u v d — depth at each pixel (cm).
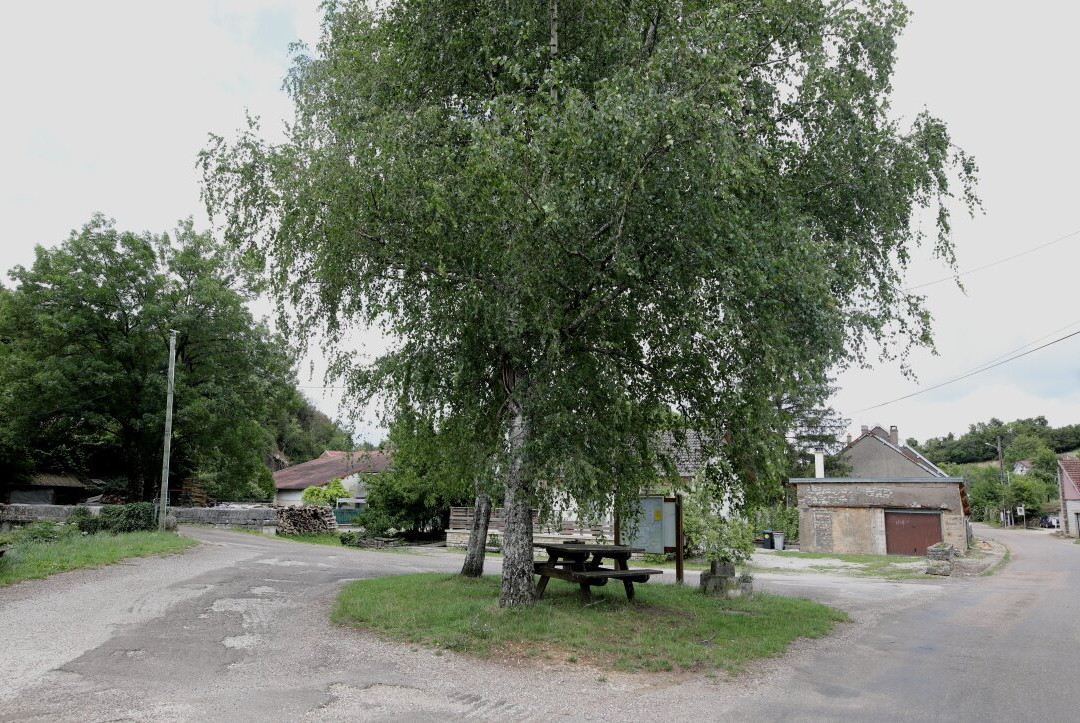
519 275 800
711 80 720
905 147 932
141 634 810
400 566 1744
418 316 948
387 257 923
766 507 1007
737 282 773
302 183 892
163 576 1314
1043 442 10081
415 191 852
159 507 2325
